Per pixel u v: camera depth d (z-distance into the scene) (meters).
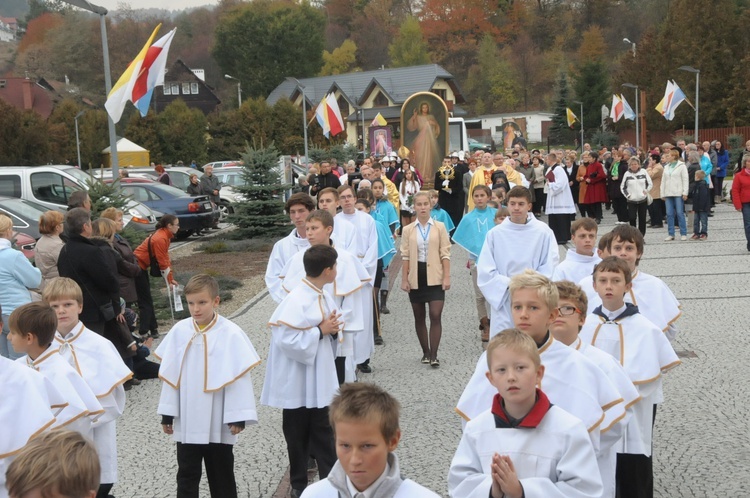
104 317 8.46
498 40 109.56
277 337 5.77
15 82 72.25
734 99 53.09
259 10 94.12
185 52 114.94
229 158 60.34
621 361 4.99
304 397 5.84
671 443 6.63
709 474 5.94
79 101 81.56
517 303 4.05
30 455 2.59
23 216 16.88
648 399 4.99
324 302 5.89
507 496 3.32
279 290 7.40
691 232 20.41
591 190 23.02
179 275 16.70
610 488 4.27
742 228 20.67
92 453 2.66
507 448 3.43
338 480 3.05
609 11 110.38
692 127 56.25
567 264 6.82
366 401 2.96
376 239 9.73
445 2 108.12
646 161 24.80
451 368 9.30
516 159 26.88
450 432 7.07
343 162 35.66
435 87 75.06
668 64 57.19
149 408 8.36
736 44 55.12
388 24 117.00
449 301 13.34
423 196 9.40
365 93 73.81
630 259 5.75
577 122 77.88
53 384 4.68
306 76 93.38
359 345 7.74
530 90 105.38
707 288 13.26
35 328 4.86
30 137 45.53
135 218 20.67
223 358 5.40
